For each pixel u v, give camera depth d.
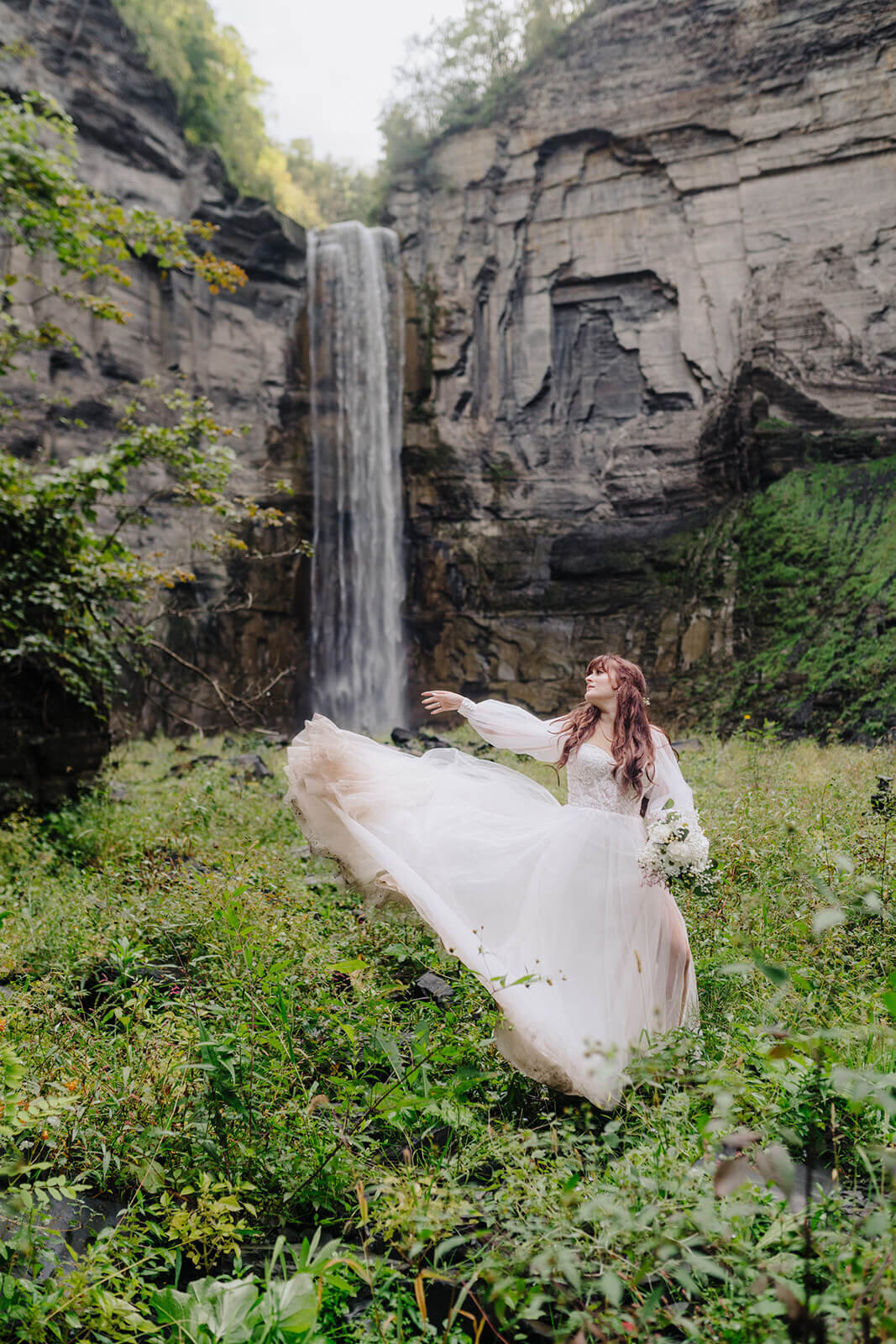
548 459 21.81
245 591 21.28
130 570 9.91
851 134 18.22
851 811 5.08
